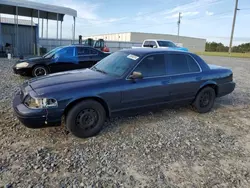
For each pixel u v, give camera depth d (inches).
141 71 150.9
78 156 113.3
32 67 306.3
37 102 118.0
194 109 190.9
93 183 92.7
